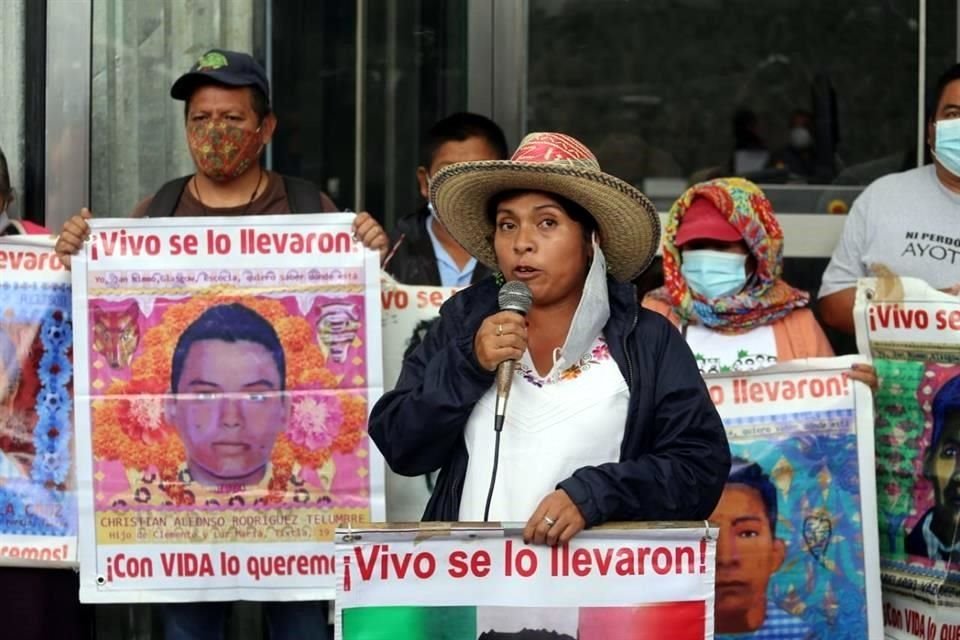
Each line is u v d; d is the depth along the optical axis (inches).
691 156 379.9
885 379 266.8
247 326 264.5
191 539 265.3
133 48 357.1
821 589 260.2
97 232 265.3
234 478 264.7
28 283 272.4
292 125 365.4
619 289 203.2
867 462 260.1
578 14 373.7
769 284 276.2
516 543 183.6
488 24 370.0
